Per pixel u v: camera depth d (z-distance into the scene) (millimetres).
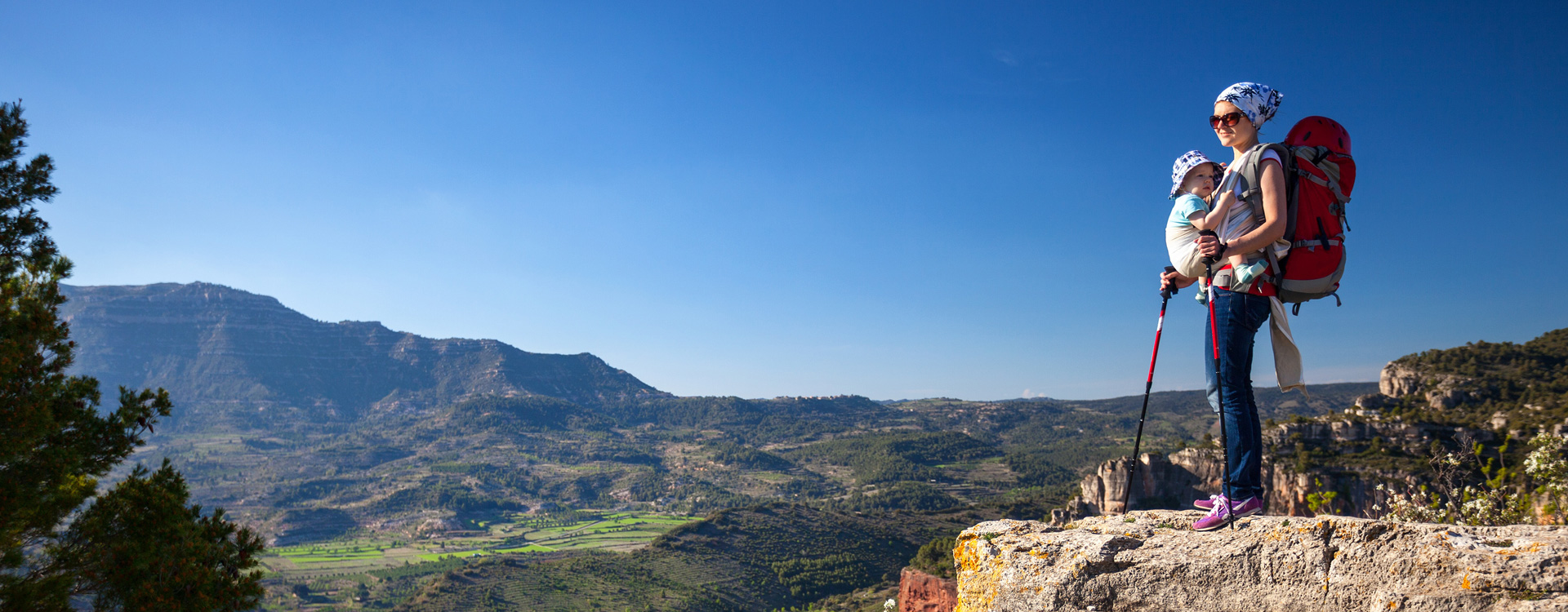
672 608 174125
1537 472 8547
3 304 12641
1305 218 4141
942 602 23766
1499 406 74688
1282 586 3764
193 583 12727
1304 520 3846
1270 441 77188
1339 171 4156
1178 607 4027
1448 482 9336
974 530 5090
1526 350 91500
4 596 11094
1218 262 4258
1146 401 4777
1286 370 4297
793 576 189125
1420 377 90812
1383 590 3459
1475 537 3361
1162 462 85625
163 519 13188
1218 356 4320
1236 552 3945
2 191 13211
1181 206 4562
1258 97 4422
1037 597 4461
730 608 176375
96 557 12523
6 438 11727
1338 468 68000
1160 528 4430
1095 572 4305
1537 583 3072
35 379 13031
